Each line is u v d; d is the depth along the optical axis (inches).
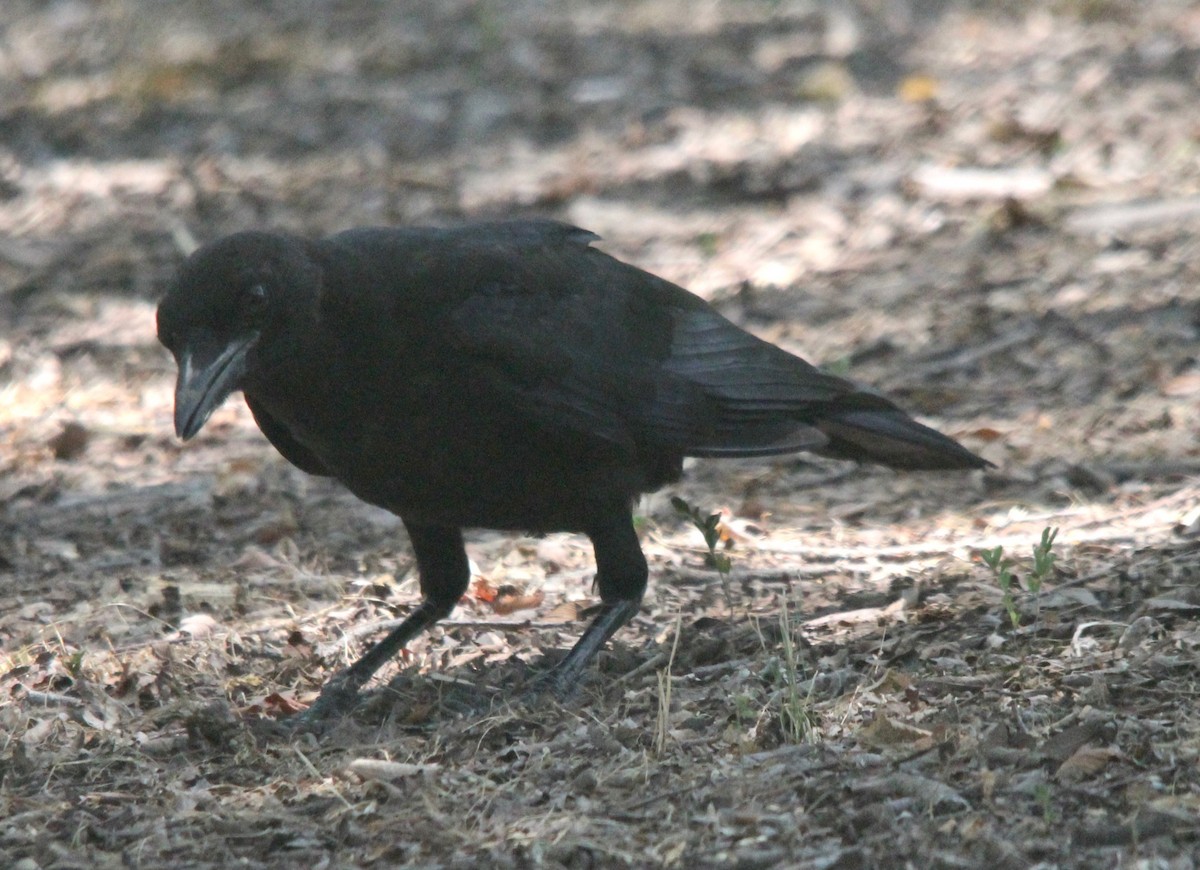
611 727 326.0
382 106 970.1
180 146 927.0
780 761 299.6
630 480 369.7
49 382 628.1
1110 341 567.5
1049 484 471.2
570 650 372.8
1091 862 257.3
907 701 322.7
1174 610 354.3
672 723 324.8
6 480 533.3
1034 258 652.1
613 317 369.4
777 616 391.5
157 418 589.0
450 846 280.8
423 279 341.1
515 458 354.9
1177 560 383.6
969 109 872.3
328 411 340.8
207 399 315.3
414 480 352.2
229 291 318.7
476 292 349.4
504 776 310.3
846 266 684.1
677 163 840.3
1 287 730.8
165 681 364.5
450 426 347.3
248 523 486.3
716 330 387.2
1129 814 269.6
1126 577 379.6
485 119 941.8
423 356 341.1
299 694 372.2
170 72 1043.3
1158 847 258.1
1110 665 328.5
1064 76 916.0
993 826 269.1
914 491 483.2
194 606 420.8
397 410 343.0
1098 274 624.7
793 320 631.2
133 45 1126.4
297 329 327.3
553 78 1011.3
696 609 405.7
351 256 338.3
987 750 293.0
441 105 968.3
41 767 327.6
